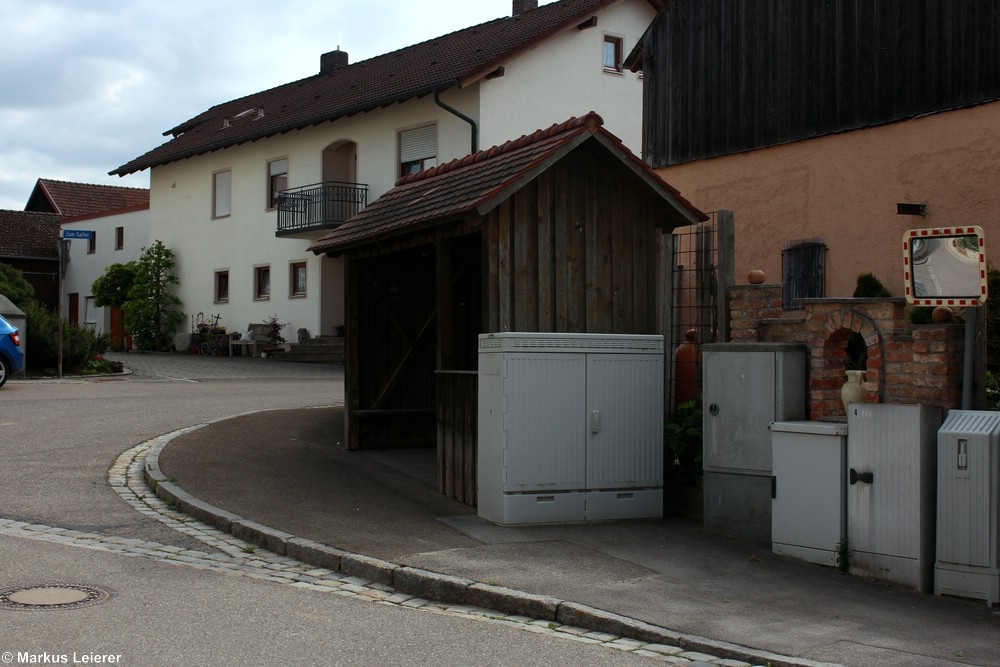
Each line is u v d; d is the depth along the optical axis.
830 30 16.72
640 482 9.64
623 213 10.34
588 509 9.41
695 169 19.16
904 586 7.51
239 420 14.70
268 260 35.25
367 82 33.12
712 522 9.09
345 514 9.37
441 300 10.73
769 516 8.70
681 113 19.48
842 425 7.96
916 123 15.38
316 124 32.19
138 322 39.19
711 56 18.91
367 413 12.62
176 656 5.54
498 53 27.98
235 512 9.24
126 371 25.78
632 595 7.04
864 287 15.48
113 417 15.46
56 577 7.14
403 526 8.99
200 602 6.69
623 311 10.30
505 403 9.12
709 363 9.13
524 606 6.82
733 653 5.99
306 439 13.34
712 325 10.31
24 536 8.42
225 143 35.62
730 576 7.67
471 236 12.18
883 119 15.86
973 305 7.43
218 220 37.47
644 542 8.67
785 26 17.48
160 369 27.45
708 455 9.12
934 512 7.59
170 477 10.66
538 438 9.23
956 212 14.84
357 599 7.04
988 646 6.18
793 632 6.36
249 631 6.08
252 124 36.03
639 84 30.02
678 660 5.94
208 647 5.72
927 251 7.59
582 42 28.84
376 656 5.73
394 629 6.32
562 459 9.32
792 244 17.31
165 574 7.41
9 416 15.26
